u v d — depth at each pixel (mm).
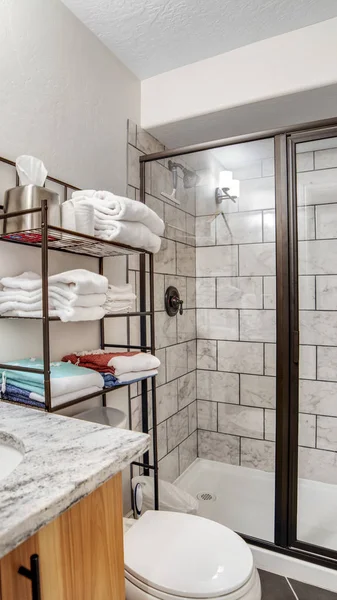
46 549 507
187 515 1121
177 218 1992
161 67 1658
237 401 2109
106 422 1205
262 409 2039
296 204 1462
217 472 2109
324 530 1554
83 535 575
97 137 1418
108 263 1469
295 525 1429
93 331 1386
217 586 835
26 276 1025
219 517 1685
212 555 934
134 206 1073
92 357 1169
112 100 1520
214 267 2152
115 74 1548
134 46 1493
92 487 552
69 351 1261
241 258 2070
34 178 948
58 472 556
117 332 1540
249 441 2072
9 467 700
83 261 1327
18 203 911
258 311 2041
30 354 1103
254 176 1944
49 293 931
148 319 1762
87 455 620
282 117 1673
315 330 1923
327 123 1360
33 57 1110
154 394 1354
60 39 1223
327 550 1369
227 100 1575
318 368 1918
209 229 2148
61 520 533
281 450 1454
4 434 732
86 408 1328
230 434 2125
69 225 996
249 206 2002
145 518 1100
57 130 1209
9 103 1027
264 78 1509
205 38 1472
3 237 975
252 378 2066
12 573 460
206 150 1635
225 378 2143
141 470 1705
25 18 1080
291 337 1462
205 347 2199
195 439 2182
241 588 840
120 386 1143
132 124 1668
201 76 1627
